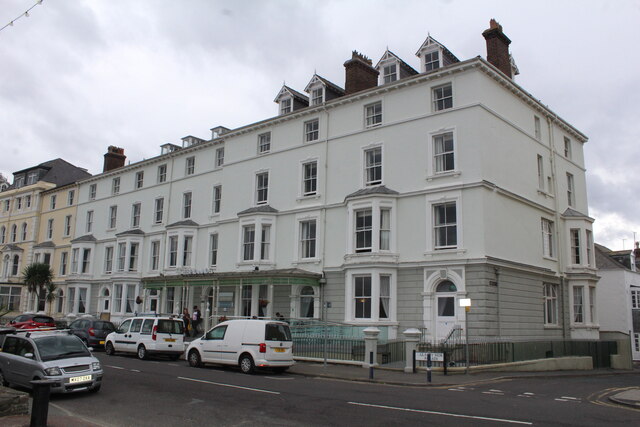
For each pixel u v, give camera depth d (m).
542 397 14.74
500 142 25.50
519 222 26.09
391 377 18.03
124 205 42.94
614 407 13.37
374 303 24.95
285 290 30.00
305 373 19.02
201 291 34.94
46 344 14.42
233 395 13.70
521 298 25.14
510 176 25.89
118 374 17.58
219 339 19.94
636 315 38.00
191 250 36.03
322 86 31.33
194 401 12.84
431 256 24.31
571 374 22.53
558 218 29.91
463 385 16.77
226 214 33.94
